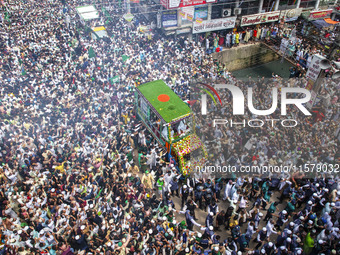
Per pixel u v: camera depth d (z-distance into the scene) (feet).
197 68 91.04
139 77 83.76
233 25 111.75
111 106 74.64
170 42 106.73
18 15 138.00
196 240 42.88
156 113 61.31
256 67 116.37
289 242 40.86
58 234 43.04
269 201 53.67
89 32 120.88
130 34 115.34
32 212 45.06
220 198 55.11
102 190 51.26
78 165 53.93
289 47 103.24
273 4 114.32
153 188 55.01
